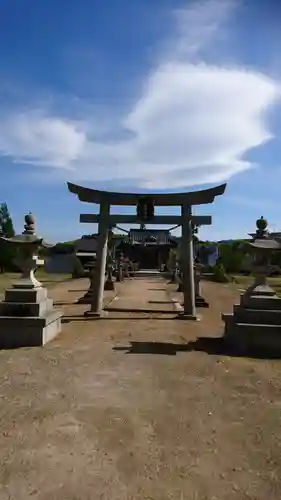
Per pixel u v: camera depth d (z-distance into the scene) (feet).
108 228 44.47
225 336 30.14
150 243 141.38
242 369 23.17
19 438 14.03
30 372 21.85
